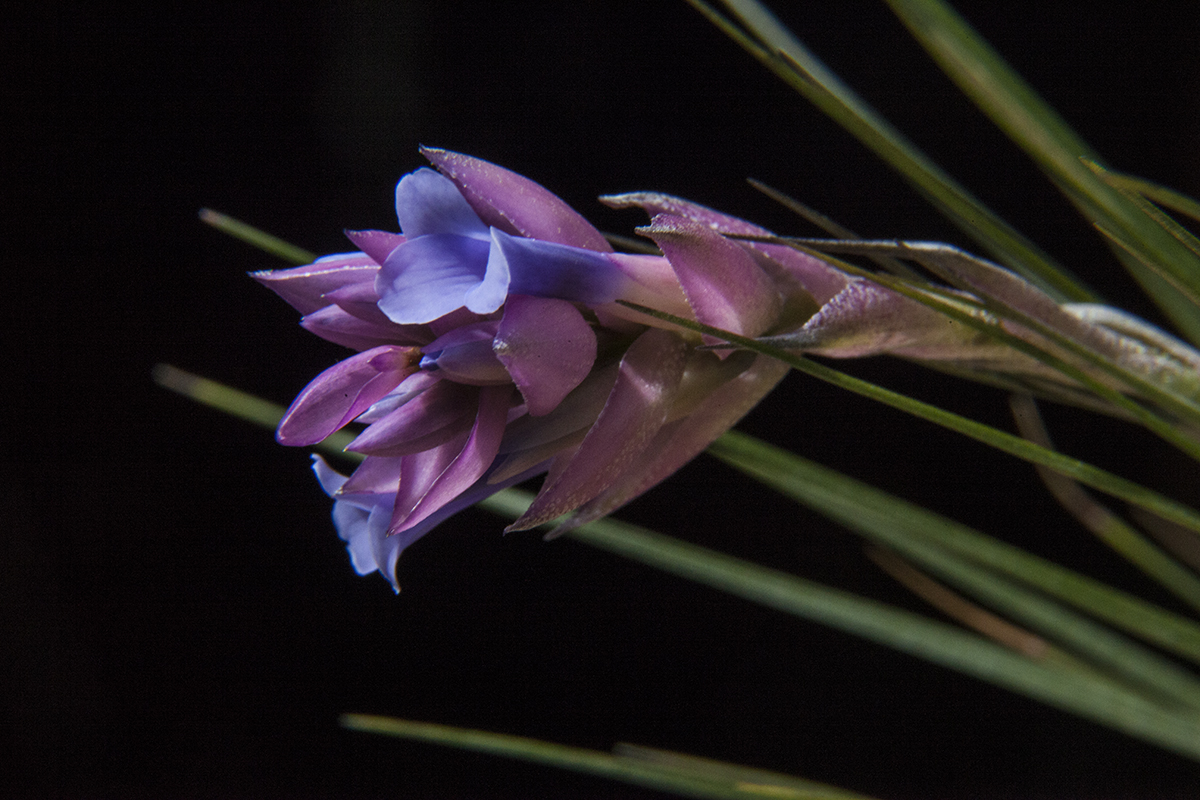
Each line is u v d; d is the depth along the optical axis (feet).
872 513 1.34
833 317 1.20
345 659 6.40
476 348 1.18
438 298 1.17
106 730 6.29
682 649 6.25
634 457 1.21
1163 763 5.86
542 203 1.20
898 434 5.48
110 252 6.04
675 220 1.19
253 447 6.27
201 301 6.14
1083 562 5.38
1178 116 4.90
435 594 6.34
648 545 1.42
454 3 5.59
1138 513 1.47
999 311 1.17
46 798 6.17
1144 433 5.07
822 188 5.35
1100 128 5.01
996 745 6.05
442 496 1.18
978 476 5.44
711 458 5.75
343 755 6.38
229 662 6.37
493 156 5.61
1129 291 4.92
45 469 6.19
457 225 1.19
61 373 6.15
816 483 1.35
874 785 6.07
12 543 6.15
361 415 1.21
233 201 5.96
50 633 6.21
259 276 1.20
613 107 5.54
